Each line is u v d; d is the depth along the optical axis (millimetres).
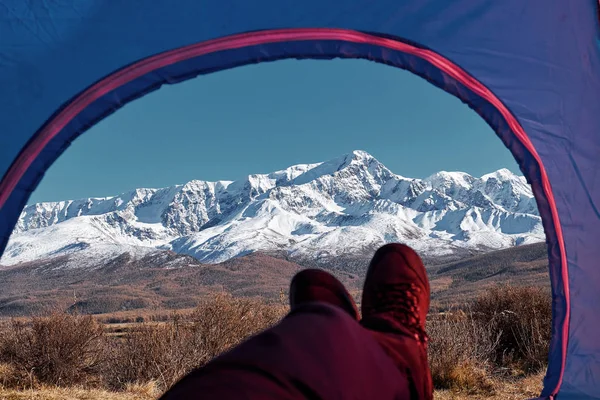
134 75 2553
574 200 3213
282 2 2686
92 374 8422
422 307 1588
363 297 1669
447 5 2881
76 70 2457
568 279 3270
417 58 2941
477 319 9617
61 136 2459
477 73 3012
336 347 908
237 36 2676
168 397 708
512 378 7449
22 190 2402
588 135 3168
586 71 3131
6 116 2377
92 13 2467
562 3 3020
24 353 8070
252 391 735
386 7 2824
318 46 2803
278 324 927
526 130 3119
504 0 2938
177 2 2566
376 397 928
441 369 7094
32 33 2412
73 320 8422
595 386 3201
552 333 3346
